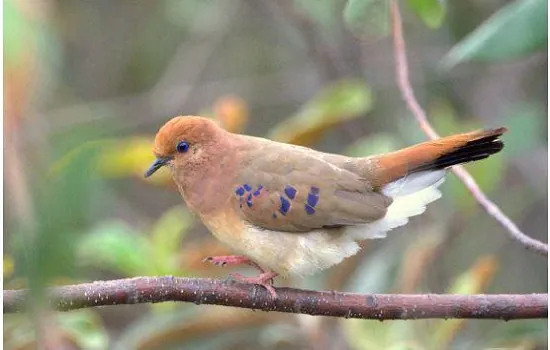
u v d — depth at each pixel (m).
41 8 3.10
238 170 7.54
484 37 6.26
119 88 15.84
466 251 12.33
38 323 2.76
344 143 13.97
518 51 6.19
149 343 8.74
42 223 2.70
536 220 12.88
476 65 13.16
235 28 16.09
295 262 7.40
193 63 15.95
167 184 9.04
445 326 8.38
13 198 2.82
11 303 4.96
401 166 7.27
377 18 6.75
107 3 15.95
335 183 7.31
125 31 16.02
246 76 16.31
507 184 12.73
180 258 8.87
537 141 11.73
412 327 8.44
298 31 14.54
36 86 3.08
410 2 6.76
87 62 15.67
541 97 12.22
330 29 13.77
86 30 15.71
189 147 7.75
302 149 7.77
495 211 6.43
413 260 9.31
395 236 11.34
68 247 2.72
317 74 15.02
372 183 7.39
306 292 6.34
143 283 5.87
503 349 8.76
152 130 15.66
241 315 8.71
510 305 6.01
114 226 8.72
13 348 7.47
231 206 7.48
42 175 2.78
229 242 7.60
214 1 15.19
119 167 8.94
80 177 2.75
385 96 13.80
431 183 7.31
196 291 6.09
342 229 7.41
